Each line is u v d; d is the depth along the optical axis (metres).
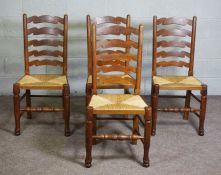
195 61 3.26
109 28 2.06
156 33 2.52
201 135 2.41
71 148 2.16
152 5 3.05
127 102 1.98
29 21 2.50
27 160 1.98
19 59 3.13
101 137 1.91
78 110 2.89
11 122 2.57
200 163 1.99
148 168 1.93
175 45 2.58
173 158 2.05
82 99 3.19
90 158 1.91
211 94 3.37
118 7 3.05
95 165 1.95
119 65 2.05
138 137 1.93
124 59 2.04
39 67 3.15
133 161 2.01
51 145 2.20
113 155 2.08
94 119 2.13
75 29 3.07
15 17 3.01
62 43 2.56
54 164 1.95
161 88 2.32
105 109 1.86
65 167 1.92
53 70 3.17
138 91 2.12
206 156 2.08
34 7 3.00
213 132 2.47
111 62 2.04
